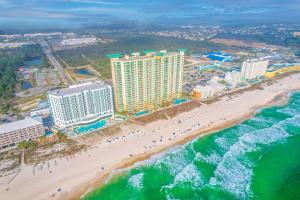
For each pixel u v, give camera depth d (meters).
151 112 179.12
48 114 179.75
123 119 168.62
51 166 117.75
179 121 165.38
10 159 123.56
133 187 106.56
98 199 99.75
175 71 192.50
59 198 98.38
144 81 176.88
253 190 103.81
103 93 162.62
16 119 172.50
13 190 101.94
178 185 107.50
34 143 134.50
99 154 127.69
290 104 199.62
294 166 119.19
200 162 122.81
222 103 197.88
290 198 99.00
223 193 102.38
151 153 129.50
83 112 158.25
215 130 155.12
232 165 120.31
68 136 145.38
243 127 159.75
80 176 111.06
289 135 148.62
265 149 133.62
